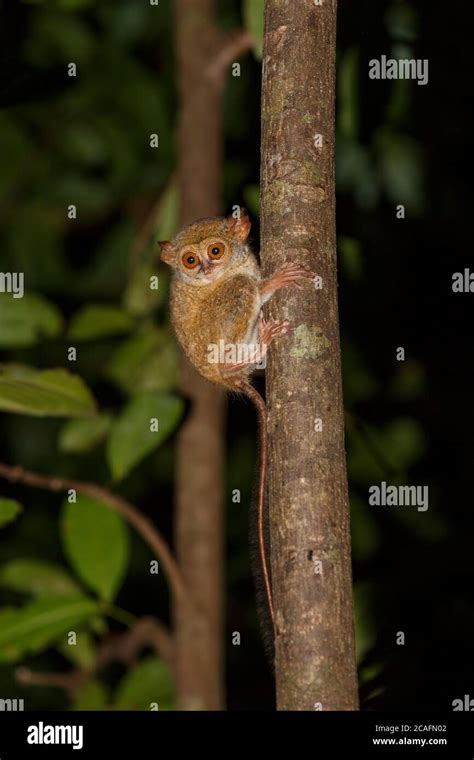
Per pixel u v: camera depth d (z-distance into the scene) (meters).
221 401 5.41
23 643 4.32
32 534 7.05
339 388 2.56
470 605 4.66
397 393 6.12
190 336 4.23
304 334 2.55
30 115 7.31
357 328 5.96
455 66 5.43
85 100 7.26
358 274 5.46
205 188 5.56
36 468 7.23
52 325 5.58
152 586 6.91
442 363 6.09
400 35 5.20
